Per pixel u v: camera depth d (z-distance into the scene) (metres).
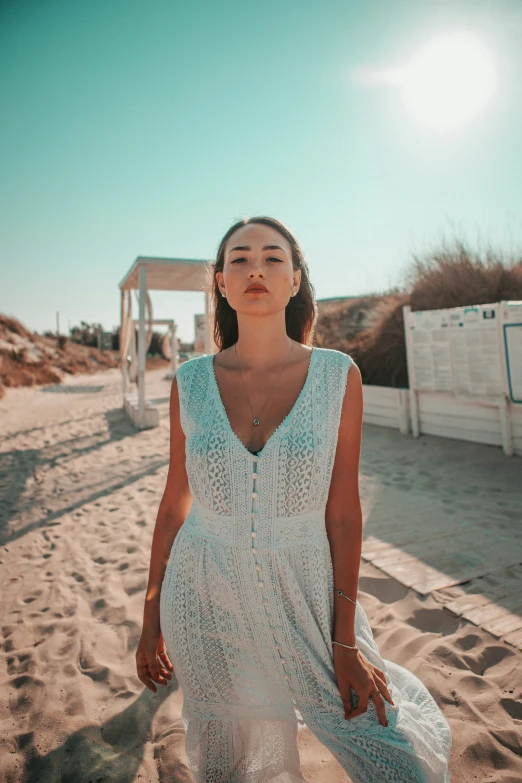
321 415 1.36
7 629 3.14
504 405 6.18
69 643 2.96
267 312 1.38
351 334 12.82
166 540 1.62
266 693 1.36
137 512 5.35
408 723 1.35
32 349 32.78
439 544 4.03
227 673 1.36
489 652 2.62
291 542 1.32
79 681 2.60
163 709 2.36
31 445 9.41
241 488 1.32
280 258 1.40
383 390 8.44
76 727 2.26
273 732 1.39
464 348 6.67
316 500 1.35
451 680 2.42
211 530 1.38
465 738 2.04
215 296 1.79
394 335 9.44
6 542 4.64
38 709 2.39
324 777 1.86
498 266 8.87
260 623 1.33
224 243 1.59
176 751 2.07
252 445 1.38
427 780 1.24
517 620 2.87
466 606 3.06
